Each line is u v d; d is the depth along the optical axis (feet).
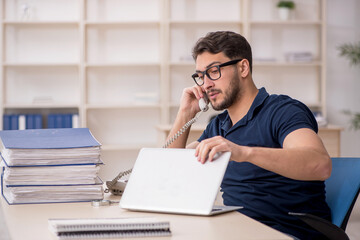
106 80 18.74
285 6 18.08
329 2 18.97
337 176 5.95
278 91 19.06
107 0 18.52
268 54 18.89
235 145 4.60
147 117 19.11
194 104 7.01
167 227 3.70
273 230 3.87
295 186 5.59
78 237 3.53
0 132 5.68
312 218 4.68
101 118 18.94
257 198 5.63
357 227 11.80
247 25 17.78
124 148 17.80
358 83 19.20
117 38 18.66
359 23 19.04
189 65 18.84
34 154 5.00
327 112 19.21
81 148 5.11
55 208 4.81
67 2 18.34
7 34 18.16
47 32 18.42
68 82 18.63
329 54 19.08
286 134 5.30
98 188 5.18
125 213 4.56
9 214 4.55
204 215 4.38
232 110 6.22
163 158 4.88
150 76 18.89
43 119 18.45
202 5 18.67
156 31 18.76
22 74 18.39
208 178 4.48
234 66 5.93
